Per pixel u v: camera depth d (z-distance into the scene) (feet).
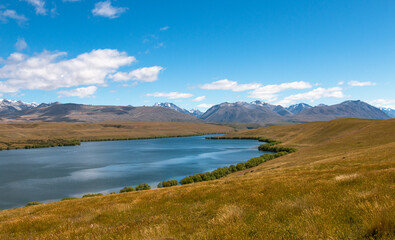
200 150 568.82
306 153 285.64
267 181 71.72
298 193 43.47
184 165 362.74
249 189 58.90
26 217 59.06
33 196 215.72
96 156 489.26
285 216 28.78
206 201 51.47
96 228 37.01
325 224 22.61
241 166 276.82
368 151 168.96
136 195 82.69
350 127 558.97
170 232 28.50
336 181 49.57
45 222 48.32
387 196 28.32
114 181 268.21
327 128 609.01
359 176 50.31
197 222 32.96
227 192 59.00
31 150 642.22
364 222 20.80
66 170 337.31
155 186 240.94
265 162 291.38
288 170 132.26
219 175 244.63
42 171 331.77
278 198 42.78
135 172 315.17
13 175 307.17
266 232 23.30
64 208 70.79
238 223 27.20
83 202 83.76
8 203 196.85
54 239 33.30
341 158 156.56
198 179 226.58
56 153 558.15
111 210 51.90
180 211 43.78
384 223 19.66
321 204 31.50
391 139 271.69
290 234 21.65
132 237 27.43
